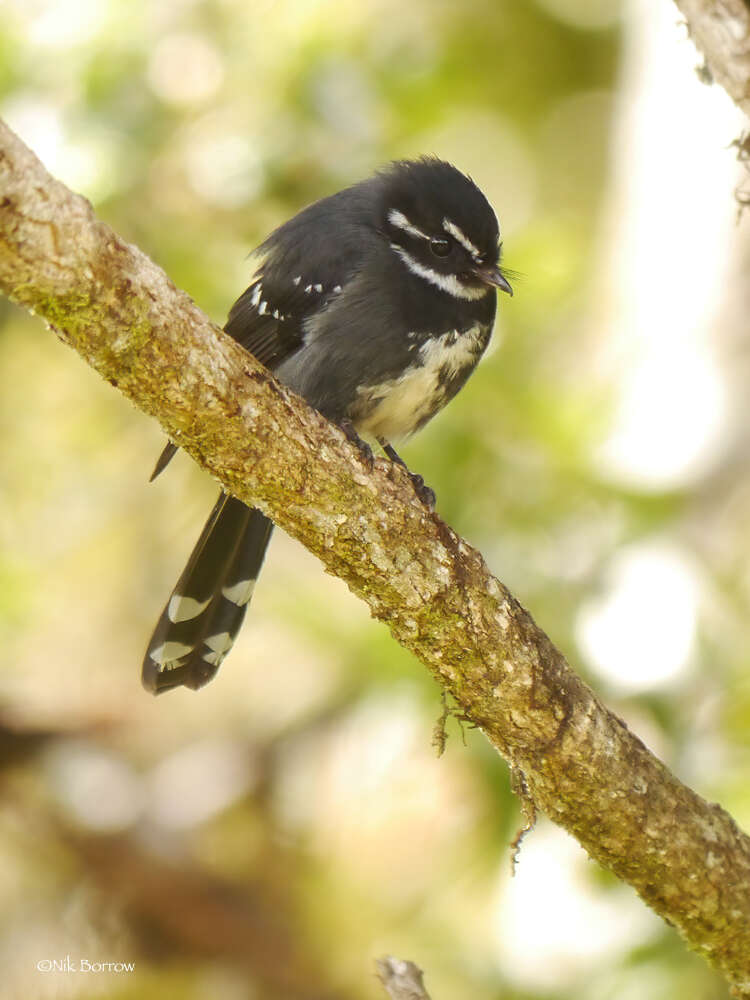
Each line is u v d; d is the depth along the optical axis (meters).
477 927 12.12
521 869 11.28
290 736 13.76
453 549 6.91
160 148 12.59
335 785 13.49
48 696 13.63
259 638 14.44
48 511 14.48
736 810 10.28
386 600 6.96
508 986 11.09
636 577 11.07
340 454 6.62
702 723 10.62
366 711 11.84
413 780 12.61
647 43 14.13
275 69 13.09
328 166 12.79
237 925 12.62
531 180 18.59
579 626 10.70
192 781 13.47
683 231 13.30
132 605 14.74
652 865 7.24
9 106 12.48
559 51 19.08
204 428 6.35
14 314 13.90
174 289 6.00
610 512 11.45
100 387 14.45
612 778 7.14
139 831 12.80
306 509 6.67
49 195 5.45
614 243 14.36
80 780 12.86
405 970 7.04
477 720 7.28
